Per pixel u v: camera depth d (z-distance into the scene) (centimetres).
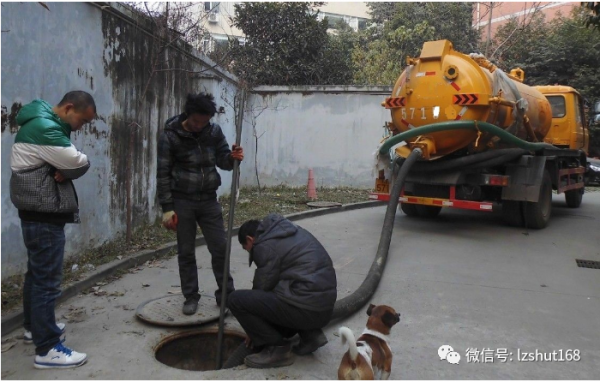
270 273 326
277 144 1288
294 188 1282
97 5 536
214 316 405
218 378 317
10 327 370
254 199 1067
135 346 357
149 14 655
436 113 729
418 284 529
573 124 1061
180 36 832
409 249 688
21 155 306
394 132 824
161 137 401
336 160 1272
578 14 2091
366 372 274
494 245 722
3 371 315
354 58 1852
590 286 535
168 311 414
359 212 1016
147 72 672
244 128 1229
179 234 410
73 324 392
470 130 716
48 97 463
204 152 406
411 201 793
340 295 491
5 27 403
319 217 939
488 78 718
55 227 315
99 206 562
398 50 1861
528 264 619
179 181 404
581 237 791
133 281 504
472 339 392
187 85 826
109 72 573
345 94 1254
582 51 1959
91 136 537
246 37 1459
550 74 1998
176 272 541
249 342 355
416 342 384
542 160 782
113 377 312
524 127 814
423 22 1877
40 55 449
